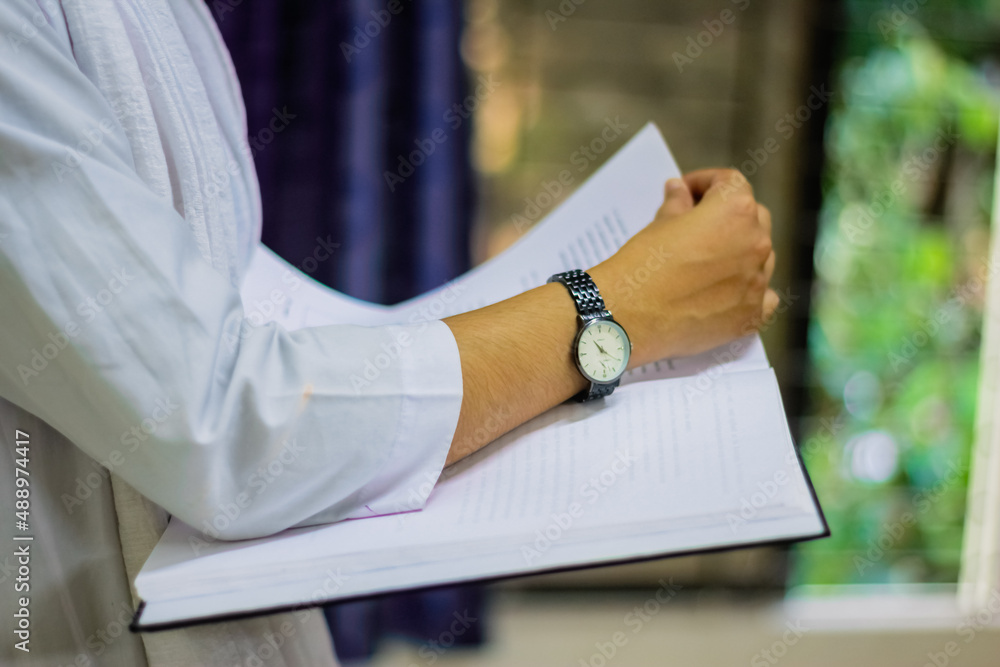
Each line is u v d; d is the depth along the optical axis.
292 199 1.13
